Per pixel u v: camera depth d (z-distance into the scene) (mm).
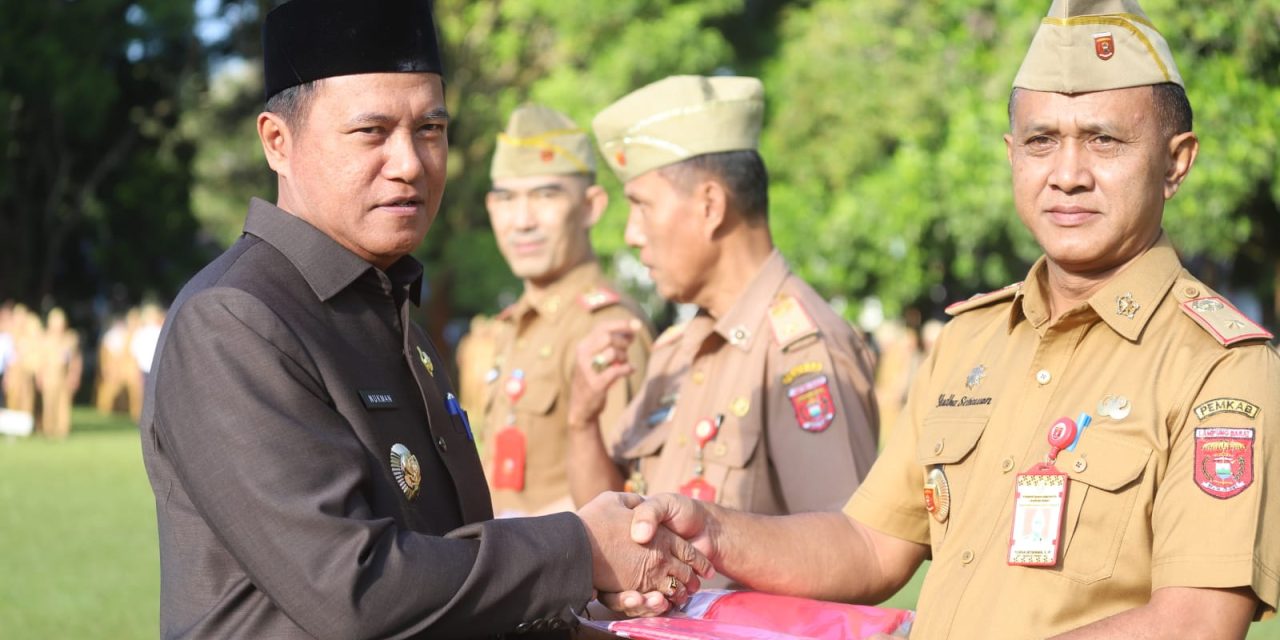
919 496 2875
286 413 2260
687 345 4027
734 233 3861
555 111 5477
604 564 2520
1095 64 2414
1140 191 2424
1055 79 2436
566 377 5266
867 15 20516
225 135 36188
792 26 24469
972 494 2561
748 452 3686
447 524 2512
